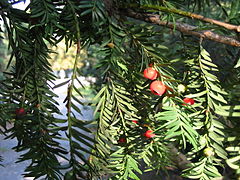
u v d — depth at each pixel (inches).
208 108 8.2
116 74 8.7
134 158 9.3
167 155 9.7
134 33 8.6
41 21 8.1
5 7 8.7
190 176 8.0
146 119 9.3
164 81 8.3
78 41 7.6
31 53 9.1
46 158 8.1
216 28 7.8
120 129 9.3
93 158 8.9
